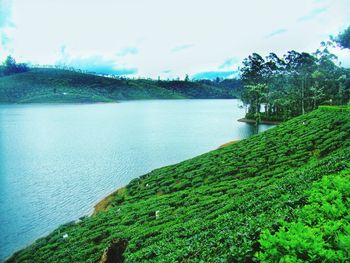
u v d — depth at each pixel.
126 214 25.91
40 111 173.62
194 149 63.09
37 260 20.77
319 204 9.90
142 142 72.81
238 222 12.89
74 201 34.97
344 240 6.70
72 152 62.75
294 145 35.91
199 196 25.95
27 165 52.09
